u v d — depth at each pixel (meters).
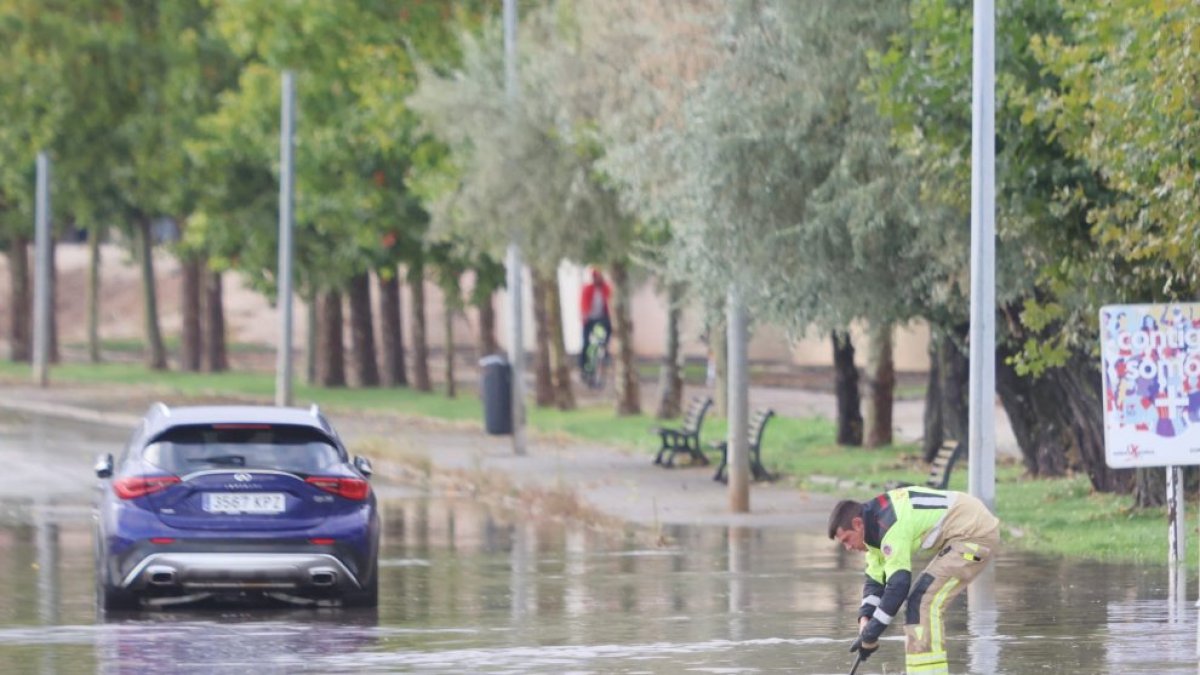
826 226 76.94
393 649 45.00
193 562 51.62
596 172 112.75
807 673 40.75
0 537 75.62
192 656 43.88
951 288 79.56
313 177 162.75
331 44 159.00
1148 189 59.62
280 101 164.00
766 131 77.62
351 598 54.16
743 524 79.50
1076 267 68.62
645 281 146.88
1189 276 63.66
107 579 52.19
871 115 75.56
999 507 79.00
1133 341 57.09
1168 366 57.03
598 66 106.25
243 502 52.25
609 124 98.31
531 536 76.56
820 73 76.62
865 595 37.09
